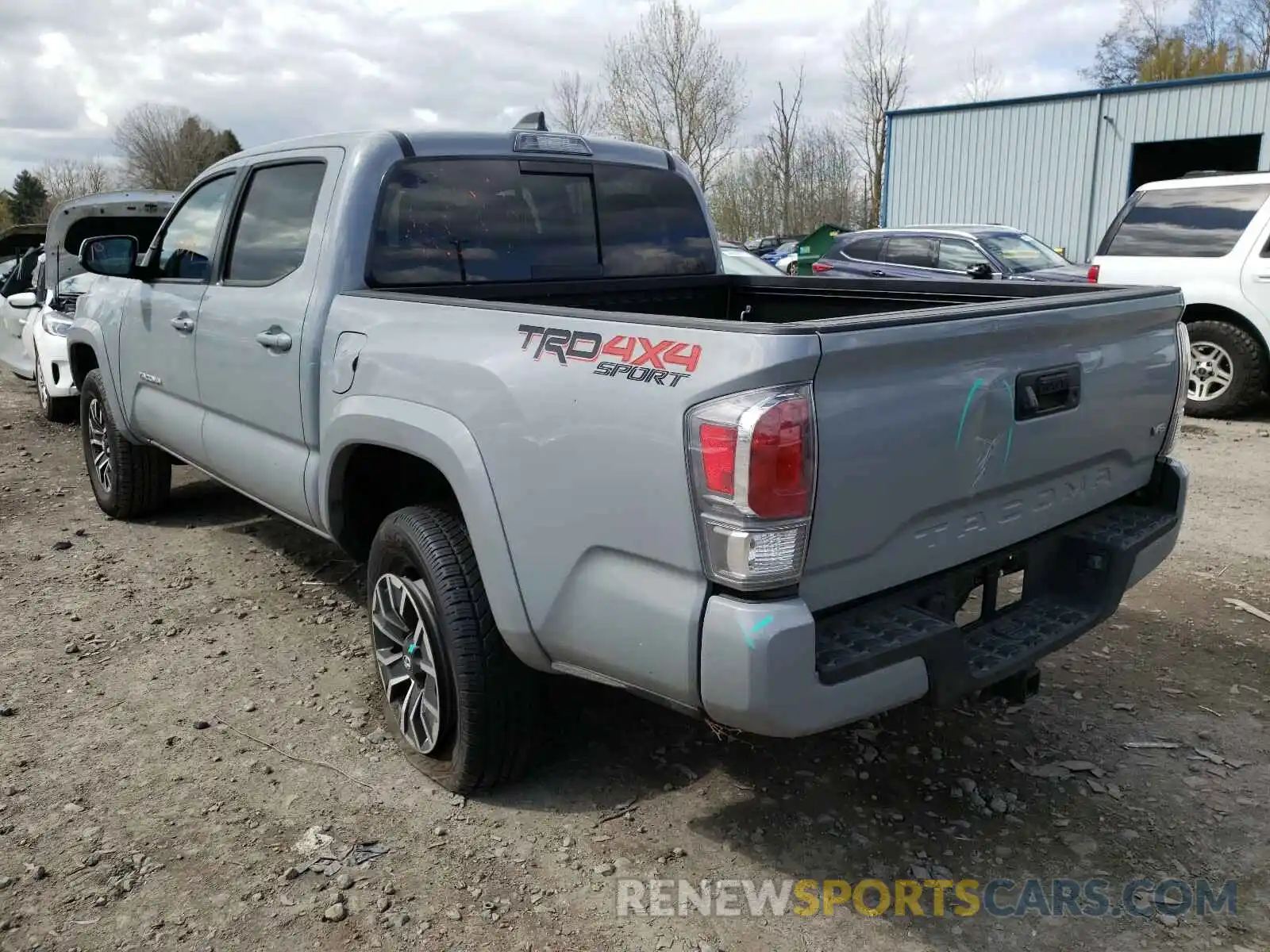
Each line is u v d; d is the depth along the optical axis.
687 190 4.55
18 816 2.99
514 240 3.92
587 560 2.51
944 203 24.09
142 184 62.81
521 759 3.06
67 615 4.50
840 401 2.22
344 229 3.50
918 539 2.51
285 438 3.81
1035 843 2.90
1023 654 2.67
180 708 3.65
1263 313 8.42
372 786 3.17
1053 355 2.74
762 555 2.16
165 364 4.68
